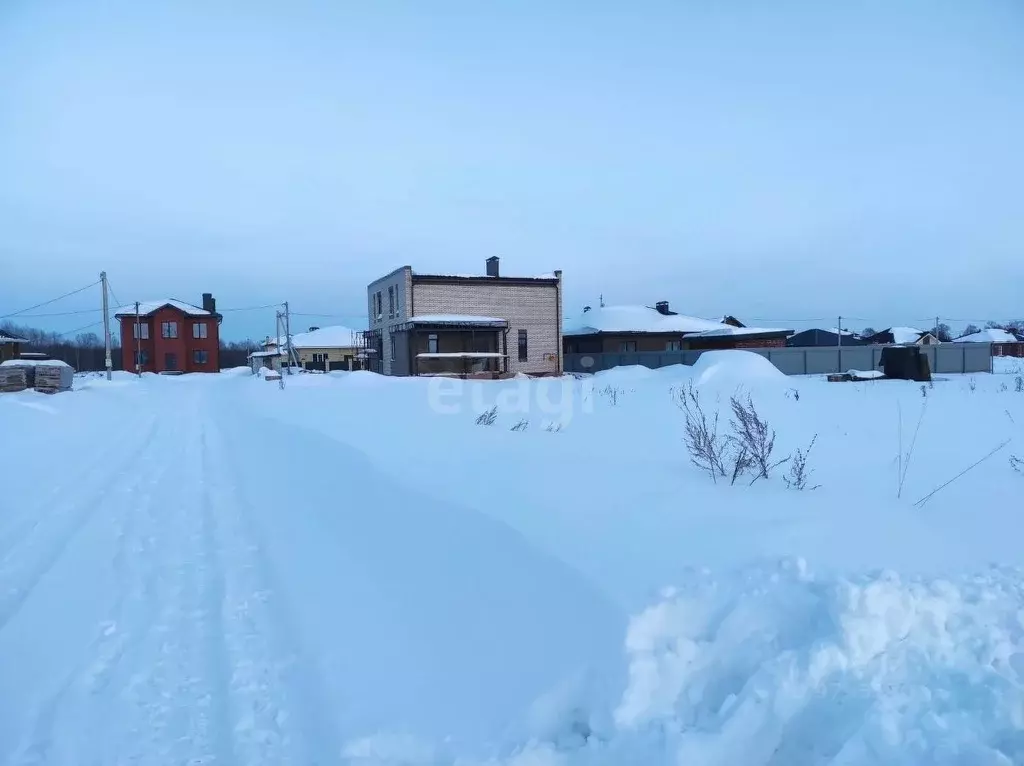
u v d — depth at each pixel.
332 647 3.55
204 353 59.94
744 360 25.38
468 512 4.72
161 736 2.88
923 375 25.27
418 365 33.66
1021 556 3.79
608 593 3.13
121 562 5.18
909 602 2.97
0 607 4.29
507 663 2.99
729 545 3.83
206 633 3.86
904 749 2.29
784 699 2.53
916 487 5.79
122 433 13.98
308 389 24.80
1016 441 8.65
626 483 5.64
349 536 5.23
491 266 37.12
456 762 2.51
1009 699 2.48
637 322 47.22
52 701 3.17
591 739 2.50
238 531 6.04
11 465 9.61
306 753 2.73
